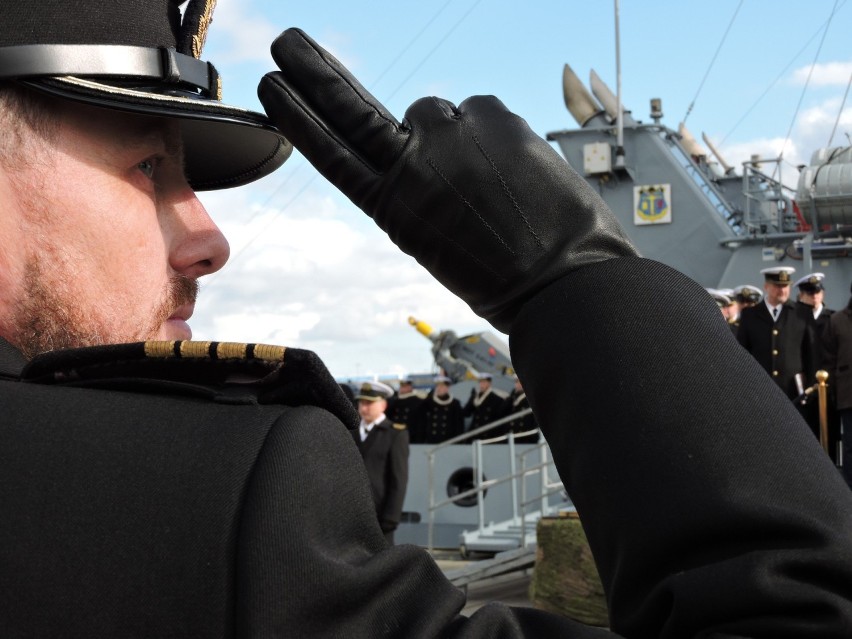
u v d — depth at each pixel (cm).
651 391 82
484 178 96
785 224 1891
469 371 2148
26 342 91
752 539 74
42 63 88
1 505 75
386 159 99
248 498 72
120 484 74
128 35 94
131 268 93
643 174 1945
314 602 70
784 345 1296
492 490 1416
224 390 81
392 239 101
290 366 78
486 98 103
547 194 96
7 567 73
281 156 125
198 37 100
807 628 68
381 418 1055
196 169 126
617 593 80
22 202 89
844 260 1764
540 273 94
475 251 96
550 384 88
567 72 2045
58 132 90
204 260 101
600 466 82
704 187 1980
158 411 78
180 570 71
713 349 84
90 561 72
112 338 92
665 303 87
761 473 76
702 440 78
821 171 1694
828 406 1143
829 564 70
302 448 74
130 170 94
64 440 77
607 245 95
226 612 70
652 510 77
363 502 78
